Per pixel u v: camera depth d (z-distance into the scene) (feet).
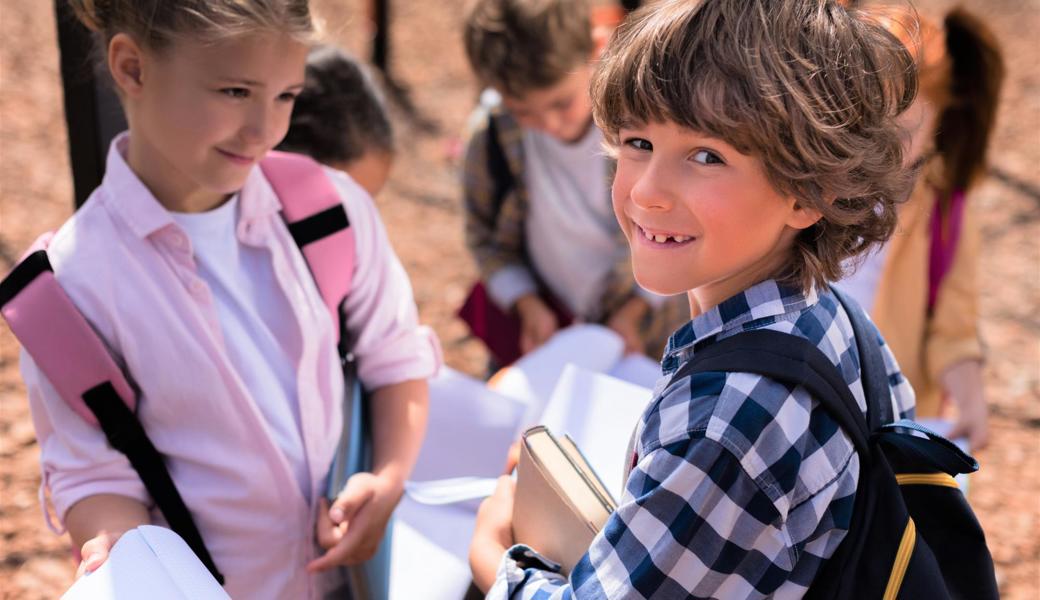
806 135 2.80
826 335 3.18
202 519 4.35
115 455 4.17
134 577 3.45
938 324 6.93
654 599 2.99
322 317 4.63
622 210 3.16
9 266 11.55
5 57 16.44
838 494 3.04
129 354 4.13
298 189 4.68
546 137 7.75
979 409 6.70
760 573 2.98
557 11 6.86
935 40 6.14
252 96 4.02
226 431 4.33
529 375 6.73
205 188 4.17
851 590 3.08
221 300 4.43
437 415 6.16
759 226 2.95
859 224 3.14
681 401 3.01
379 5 17.87
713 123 2.77
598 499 3.67
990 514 9.38
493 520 4.17
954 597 3.35
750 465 2.86
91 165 5.26
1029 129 17.69
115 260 4.11
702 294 3.33
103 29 4.09
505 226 8.21
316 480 4.66
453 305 12.60
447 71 19.04
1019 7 22.40
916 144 5.98
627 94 2.93
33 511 8.30
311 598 4.74
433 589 5.13
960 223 6.77
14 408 9.57
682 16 2.86
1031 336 12.57
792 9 2.86
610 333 7.20
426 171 15.71
